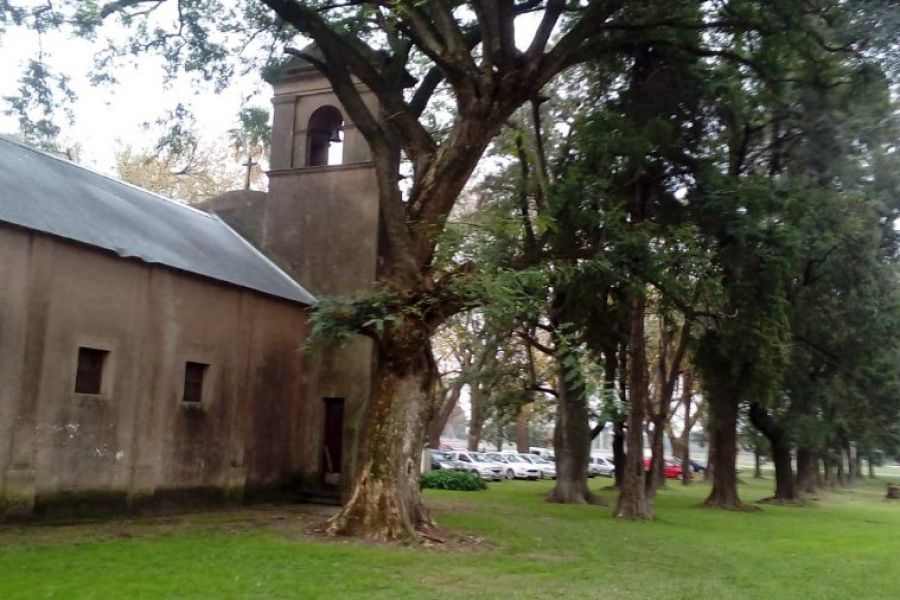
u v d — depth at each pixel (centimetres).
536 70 1449
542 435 8219
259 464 1944
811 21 1652
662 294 2281
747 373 2633
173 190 3462
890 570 1386
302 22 1481
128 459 1581
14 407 1365
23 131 1465
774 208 2058
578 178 2014
